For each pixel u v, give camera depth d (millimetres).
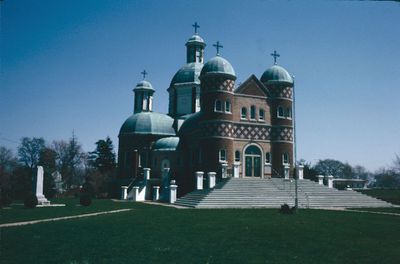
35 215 25094
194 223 20266
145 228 18109
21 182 59344
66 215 25203
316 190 39938
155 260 10992
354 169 159625
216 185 39312
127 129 62031
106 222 20781
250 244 13688
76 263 10516
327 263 10891
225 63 47938
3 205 35438
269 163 48656
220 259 11188
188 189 47031
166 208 32594
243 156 47281
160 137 61062
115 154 91000
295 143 29703
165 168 51094
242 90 49031
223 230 17438
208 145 45688
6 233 16203
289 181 41250
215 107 46375
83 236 15430
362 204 37312
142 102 68312
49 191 58531
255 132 48500
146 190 52125
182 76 64688
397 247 13406
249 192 37094
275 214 26109
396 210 31406
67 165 91312
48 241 14141
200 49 66625
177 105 64438
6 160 88875
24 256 11438
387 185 115500
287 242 14172
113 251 12250
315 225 19531
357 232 17016
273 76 51062
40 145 92125
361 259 11438
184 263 10641
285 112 50250
